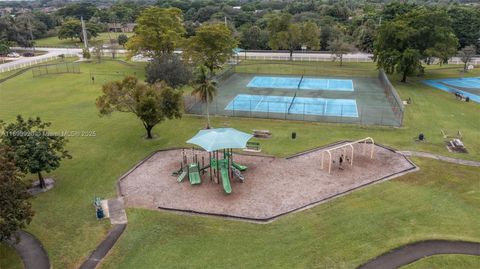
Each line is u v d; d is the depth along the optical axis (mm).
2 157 23031
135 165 36750
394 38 69125
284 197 30328
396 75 76438
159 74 56594
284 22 94312
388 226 25969
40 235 25969
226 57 77375
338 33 110000
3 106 57438
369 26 109812
